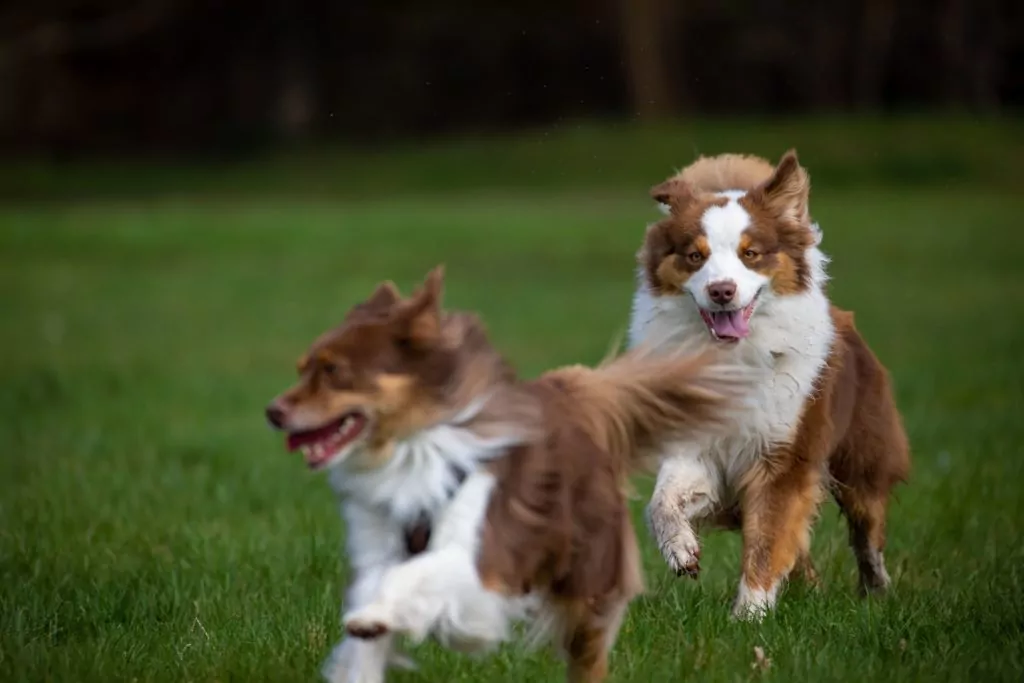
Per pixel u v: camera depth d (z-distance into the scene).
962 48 59.81
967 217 36.62
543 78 62.81
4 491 12.29
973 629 7.43
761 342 8.25
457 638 5.74
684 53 61.41
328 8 62.50
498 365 6.08
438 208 42.31
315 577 8.96
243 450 14.63
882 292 25.88
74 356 21.77
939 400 15.90
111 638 7.41
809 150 48.97
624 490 6.57
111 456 14.18
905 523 10.26
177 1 61.88
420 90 62.91
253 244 34.62
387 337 5.77
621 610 6.47
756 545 8.34
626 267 30.38
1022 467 11.84
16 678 6.73
